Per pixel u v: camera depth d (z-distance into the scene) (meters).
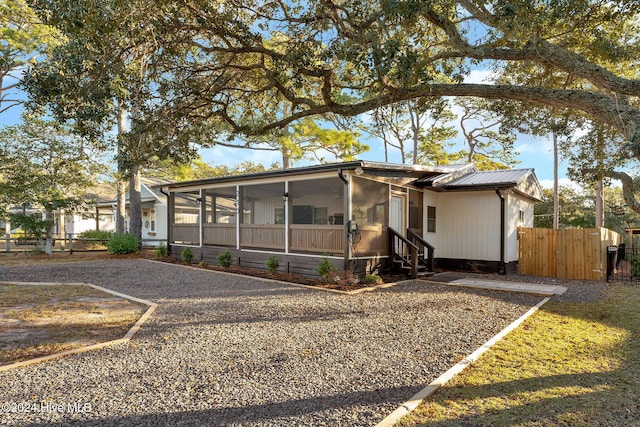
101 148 7.54
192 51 8.00
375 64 4.70
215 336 4.94
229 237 12.80
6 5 13.54
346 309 6.48
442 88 5.45
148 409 2.99
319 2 6.43
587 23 6.21
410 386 3.41
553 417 2.80
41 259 14.97
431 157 26.84
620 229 24.81
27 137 15.94
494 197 11.92
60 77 5.44
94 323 5.53
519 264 11.87
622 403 3.02
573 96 4.67
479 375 3.63
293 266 10.70
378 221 10.52
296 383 3.48
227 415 2.89
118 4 4.82
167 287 8.55
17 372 3.74
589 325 5.52
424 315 6.08
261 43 6.93
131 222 17.38
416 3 4.80
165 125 7.45
